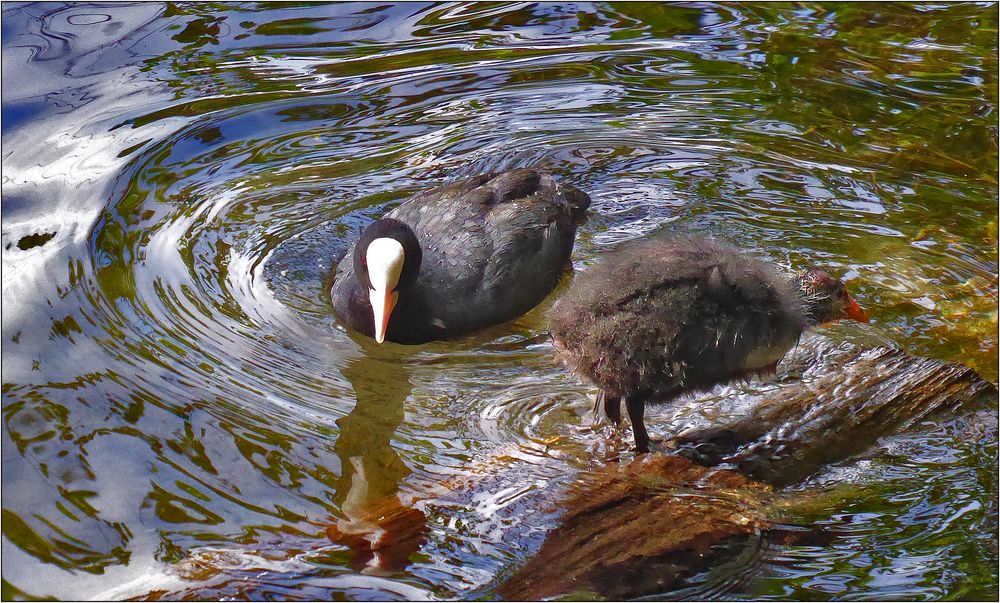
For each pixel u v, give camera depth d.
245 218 12.22
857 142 13.62
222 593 6.98
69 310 10.16
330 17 16.92
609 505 7.85
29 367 9.25
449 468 8.34
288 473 8.19
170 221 11.98
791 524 7.64
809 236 11.73
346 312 10.75
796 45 16.00
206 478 8.07
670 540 7.48
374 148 13.76
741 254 9.25
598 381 8.52
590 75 15.38
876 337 9.97
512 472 8.26
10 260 10.90
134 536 7.46
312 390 9.46
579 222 11.85
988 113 14.06
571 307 8.86
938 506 7.76
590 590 7.06
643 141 13.81
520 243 11.12
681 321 8.45
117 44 15.63
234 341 10.10
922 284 10.82
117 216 11.93
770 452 8.42
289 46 16.02
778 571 7.20
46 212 11.86
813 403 8.94
